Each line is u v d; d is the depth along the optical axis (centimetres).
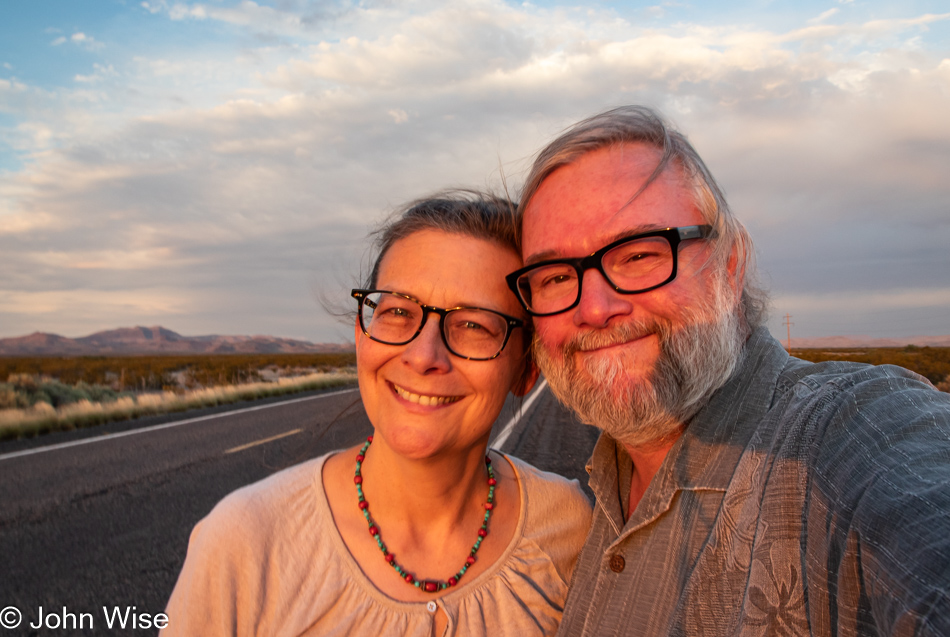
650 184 116
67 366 4234
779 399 99
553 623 125
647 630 102
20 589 345
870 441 74
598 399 114
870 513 64
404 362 110
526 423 933
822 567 71
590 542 126
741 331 120
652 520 108
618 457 134
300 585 107
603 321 112
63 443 826
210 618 102
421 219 121
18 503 521
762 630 77
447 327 113
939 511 57
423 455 109
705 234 116
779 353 112
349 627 105
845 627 65
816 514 75
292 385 1758
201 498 531
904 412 76
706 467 103
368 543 115
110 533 438
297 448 740
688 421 113
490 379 115
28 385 1341
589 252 116
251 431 902
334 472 124
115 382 2436
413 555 116
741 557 88
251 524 108
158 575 363
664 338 110
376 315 117
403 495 116
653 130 123
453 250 117
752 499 90
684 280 112
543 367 126
